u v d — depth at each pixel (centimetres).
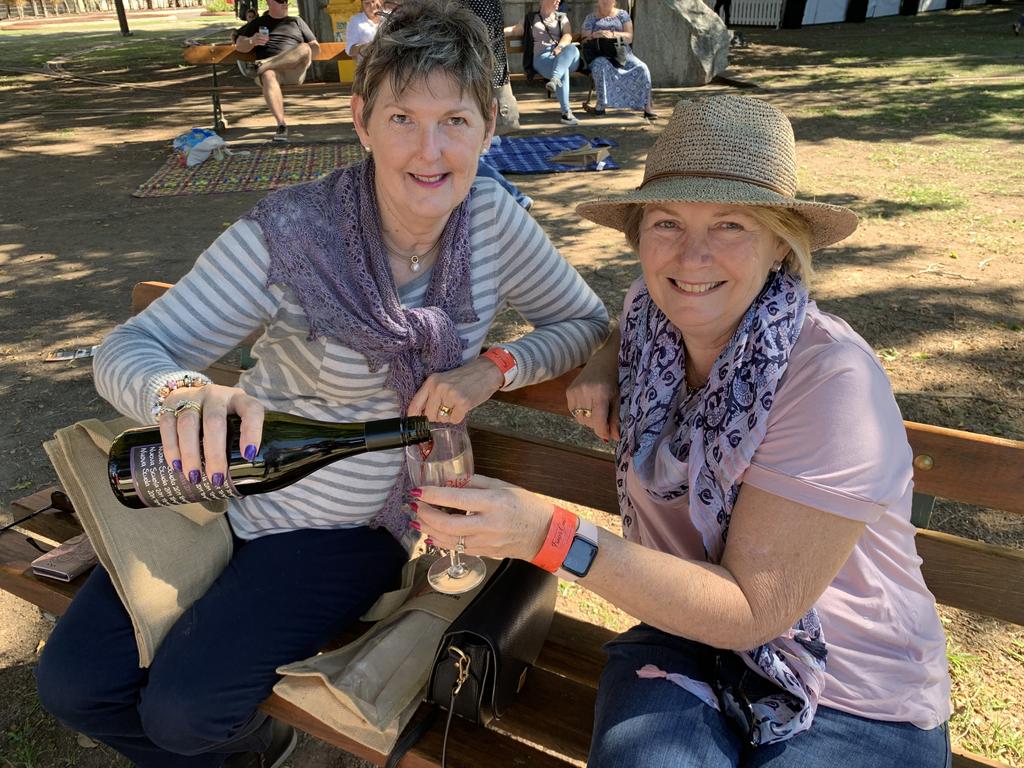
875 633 150
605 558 142
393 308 185
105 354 176
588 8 1409
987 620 273
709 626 142
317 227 182
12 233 710
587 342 214
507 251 205
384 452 197
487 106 178
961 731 231
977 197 689
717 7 2347
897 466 138
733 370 147
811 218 146
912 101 1120
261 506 202
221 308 184
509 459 229
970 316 475
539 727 179
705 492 151
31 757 236
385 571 205
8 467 377
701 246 145
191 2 4241
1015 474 168
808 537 138
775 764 145
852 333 150
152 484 154
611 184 774
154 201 789
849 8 2303
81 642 185
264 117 1210
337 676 179
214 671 177
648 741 145
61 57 2088
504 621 175
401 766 174
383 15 175
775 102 1152
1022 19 1859
